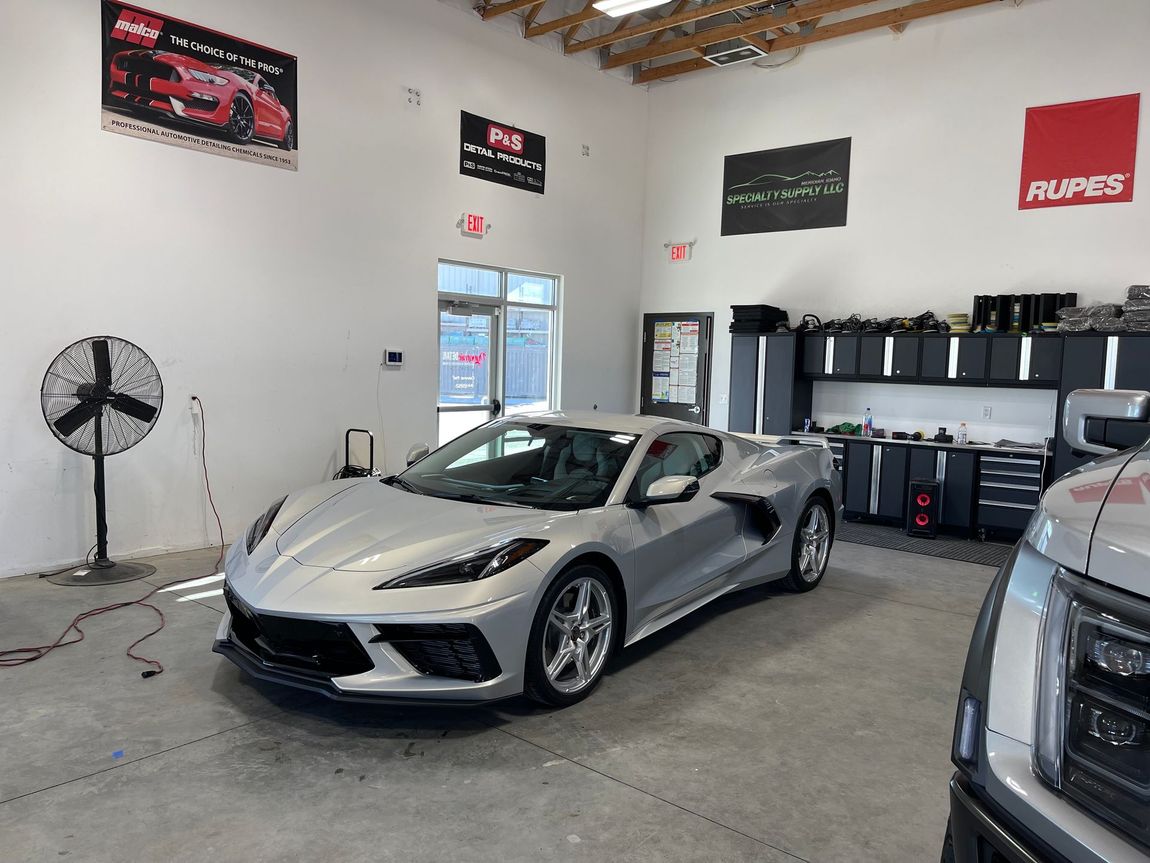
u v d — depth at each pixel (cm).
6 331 445
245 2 539
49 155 455
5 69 436
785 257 823
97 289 479
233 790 223
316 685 249
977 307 678
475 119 717
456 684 247
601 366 894
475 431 395
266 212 563
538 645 264
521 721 273
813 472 454
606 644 298
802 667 337
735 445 425
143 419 455
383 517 297
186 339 523
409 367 673
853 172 775
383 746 252
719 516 372
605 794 227
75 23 461
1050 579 114
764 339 777
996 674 116
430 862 192
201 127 522
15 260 445
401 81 650
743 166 850
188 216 519
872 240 766
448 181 697
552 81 798
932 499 649
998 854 112
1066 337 614
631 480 327
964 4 686
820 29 769
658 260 923
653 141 923
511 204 762
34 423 457
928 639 381
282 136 569
